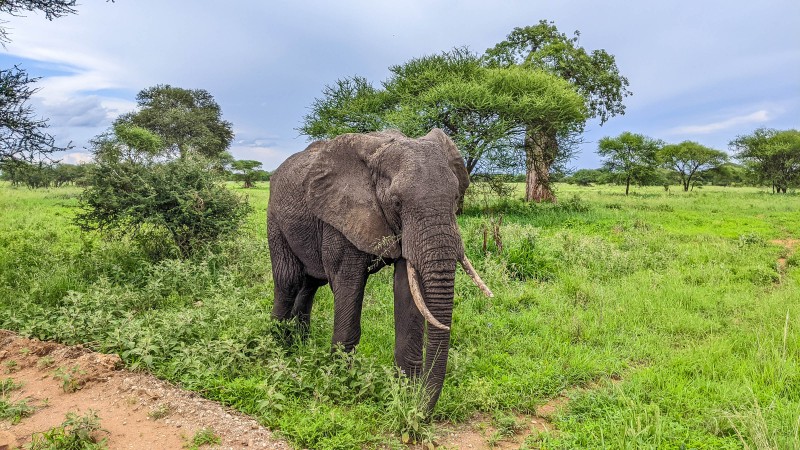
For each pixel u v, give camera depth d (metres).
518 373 5.62
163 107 43.12
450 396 5.00
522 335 6.88
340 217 5.00
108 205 10.33
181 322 6.02
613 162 37.00
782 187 40.78
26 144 9.57
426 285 4.32
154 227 10.66
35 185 35.97
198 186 10.88
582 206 22.36
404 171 4.54
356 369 5.04
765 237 14.80
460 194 5.20
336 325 5.27
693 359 5.99
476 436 4.60
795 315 7.47
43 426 4.40
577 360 5.92
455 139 19.62
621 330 7.04
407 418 4.34
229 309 6.68
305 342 6.22
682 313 7.73
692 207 24.09
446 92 18.98
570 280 9.30
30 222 15.89
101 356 5.45
